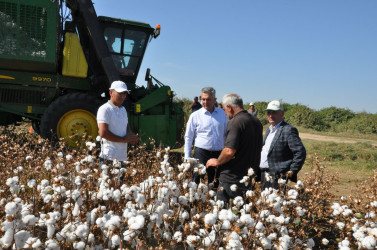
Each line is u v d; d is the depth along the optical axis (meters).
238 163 2.90
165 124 7.95
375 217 2.58
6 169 3.52
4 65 7.09
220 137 4.22
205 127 4.18
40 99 7.53
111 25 8.53
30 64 7.06
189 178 2.76
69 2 7.69
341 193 5.66
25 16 6.84
